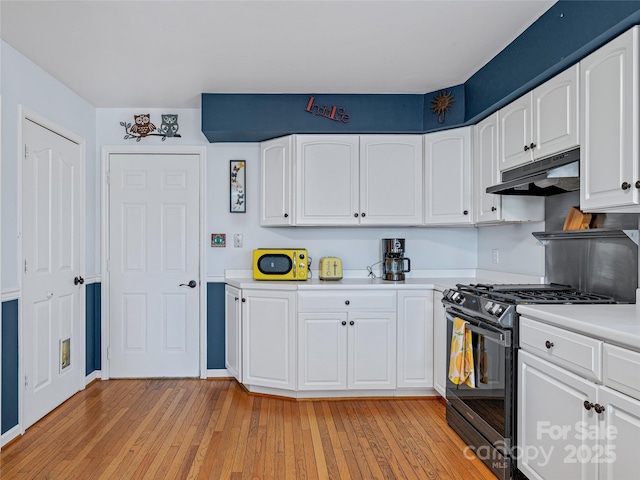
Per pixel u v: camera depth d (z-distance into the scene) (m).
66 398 3.40
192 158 4.00
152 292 3.99
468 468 2.39
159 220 3.99
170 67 3.04
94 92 3.54
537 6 2.25
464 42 2.66
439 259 4.02
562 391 1.82
